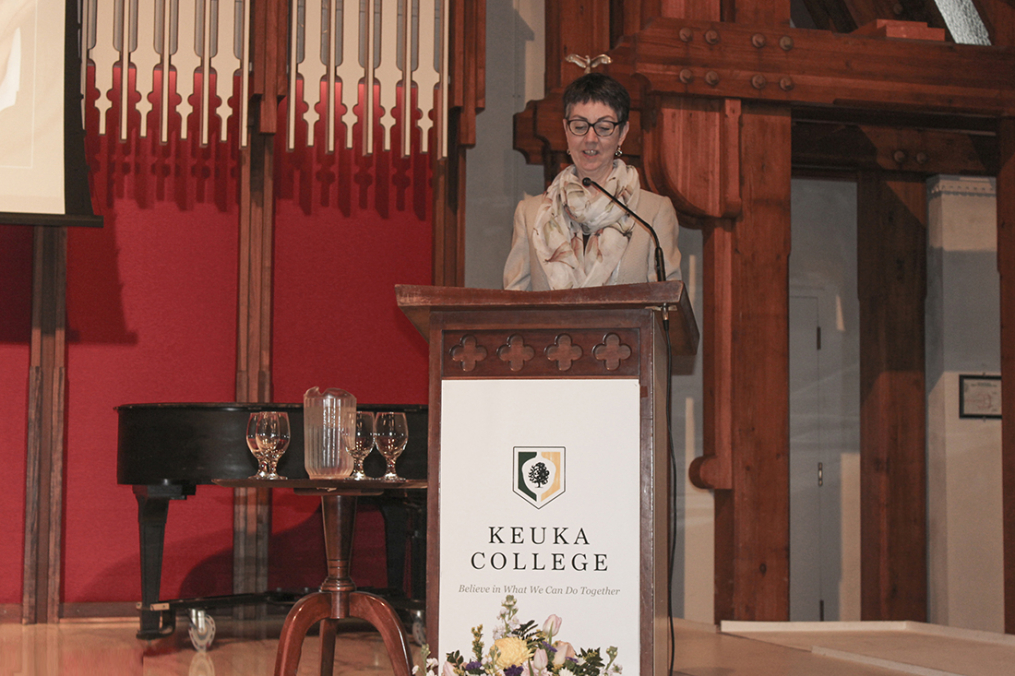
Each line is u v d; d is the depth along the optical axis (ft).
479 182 18.47
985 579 20.93
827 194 21.70
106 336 16.62
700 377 19.76
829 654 12.25
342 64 17.01
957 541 20.92
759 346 16.17
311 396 7.55
